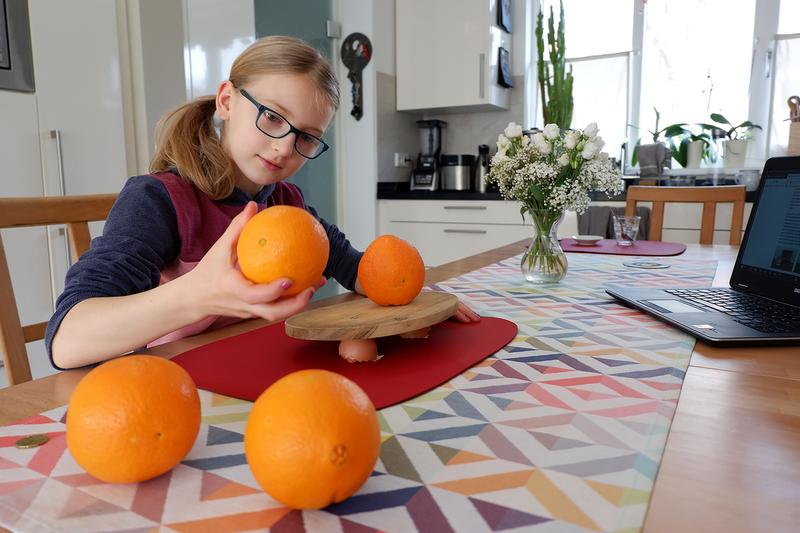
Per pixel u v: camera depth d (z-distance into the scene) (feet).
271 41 2.84
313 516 1.16
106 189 6.71
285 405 1.10
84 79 6.42
